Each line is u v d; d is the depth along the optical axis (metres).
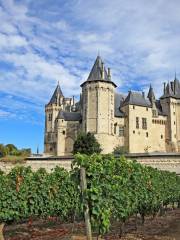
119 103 85.38
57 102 100.69
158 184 16.98
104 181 9.61
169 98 92.50
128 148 79.38
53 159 49.53
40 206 14.15
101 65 77.81
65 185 15.48
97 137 72.50
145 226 15.54
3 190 12.74
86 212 8.55
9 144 72.50
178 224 15.81
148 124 84.31
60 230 14.83
